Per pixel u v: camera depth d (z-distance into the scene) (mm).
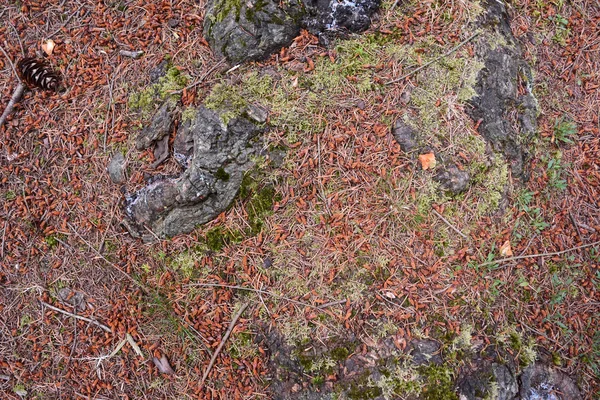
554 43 1289
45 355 1216
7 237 1251
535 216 1198
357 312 1114
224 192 1165
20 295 1235
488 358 1104
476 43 1181
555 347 1162
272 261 1155
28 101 1286
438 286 1122
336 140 1156
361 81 1170
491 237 1158
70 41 1286
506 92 1194
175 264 1191
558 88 1274
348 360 1101
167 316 1186
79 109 1266
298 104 1162
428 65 1170
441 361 1090
